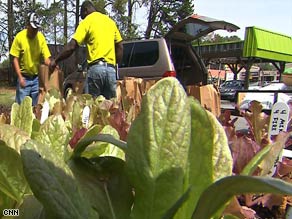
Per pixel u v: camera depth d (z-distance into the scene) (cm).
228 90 1812
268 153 72
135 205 50
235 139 93
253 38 1439
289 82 785
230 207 58
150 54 856
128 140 50
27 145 46
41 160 45
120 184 55
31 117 86
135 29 2619
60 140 68
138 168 49
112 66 424
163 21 2922
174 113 50
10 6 2530
